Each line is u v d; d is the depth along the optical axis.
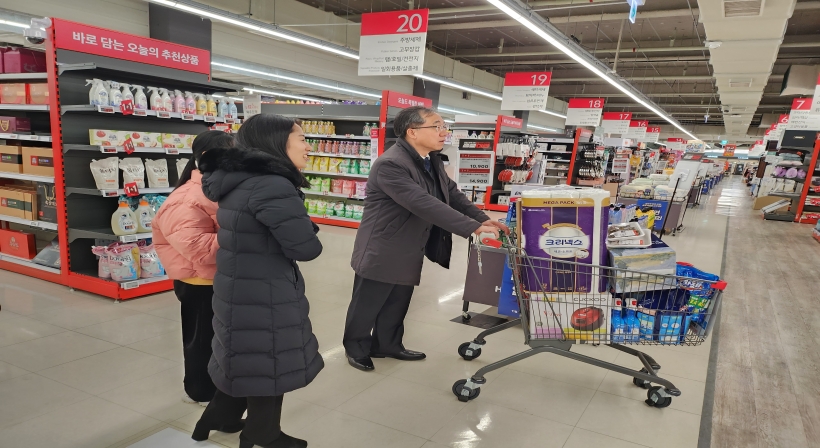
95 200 4.37
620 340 2.48
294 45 13.66
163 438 2.16
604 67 11.27
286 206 1.59
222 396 2.00
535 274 2.43
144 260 4.19
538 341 2.53
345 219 8.55
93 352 3.05
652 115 31.11
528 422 2.45
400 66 7.77
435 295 4.66
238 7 10.77
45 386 2.61
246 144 1.75
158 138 4.22
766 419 2.62
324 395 2.62
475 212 3.09
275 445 1.96
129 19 9.76
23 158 4.37
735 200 17.09
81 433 2.20
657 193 8.46
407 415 2.46
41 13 8.29
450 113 21.03
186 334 2.31
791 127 14.69
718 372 3.19
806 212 11.52
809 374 3.23
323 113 8.76
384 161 2.66
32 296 4.04
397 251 2.75
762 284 5.64
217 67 11.58
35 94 4.16
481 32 14.85
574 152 12.55
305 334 1.76
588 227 2.39
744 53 9.23
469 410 2.54
